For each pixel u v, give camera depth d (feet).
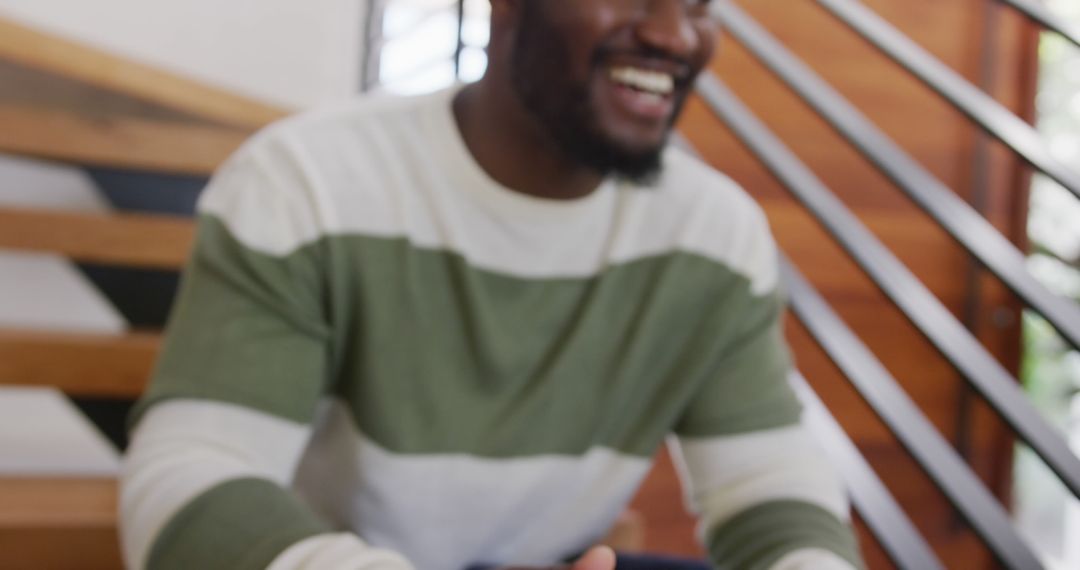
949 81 3.84
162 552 2.19
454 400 2.77
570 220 2.83
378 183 2.73
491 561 3.01
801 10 7.55
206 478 2.28
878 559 6.79
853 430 7.31
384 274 2.69
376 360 2.70
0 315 6.16
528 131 2.67
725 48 7.41
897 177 3.73
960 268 7.75
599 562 2.17
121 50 7.20
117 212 5.51
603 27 2.48
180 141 5.43
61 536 3.82
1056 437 3.11
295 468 2.99
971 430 7.68
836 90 7.59
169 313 5.32
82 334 4.80
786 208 7.34
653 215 3.00
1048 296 3.27
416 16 8.04
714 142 7.24
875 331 7.54
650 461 3.07
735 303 3.01
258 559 2.07
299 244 2.58
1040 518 9.85
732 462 2.97
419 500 2.79
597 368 2.92
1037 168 3.43
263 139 2.77
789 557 2.60
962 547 7.50
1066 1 8.98
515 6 2.66
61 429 6.25
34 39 4.82
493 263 2.81
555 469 2.92
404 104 2.89
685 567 2.93
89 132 5.19
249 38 7.70
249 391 2.47
